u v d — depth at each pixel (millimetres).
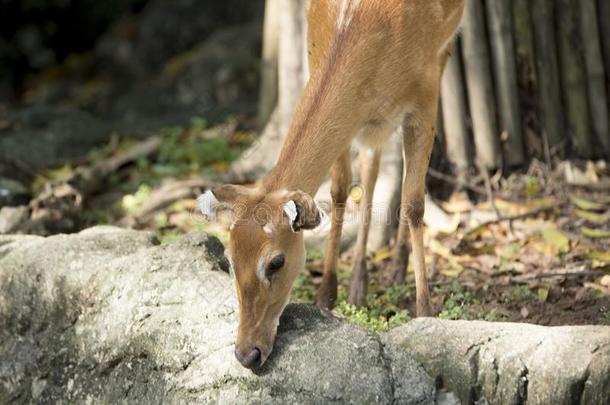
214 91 18047
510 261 10695
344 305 9734
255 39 18875
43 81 22672
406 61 8812
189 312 8422
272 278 7562
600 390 7273
